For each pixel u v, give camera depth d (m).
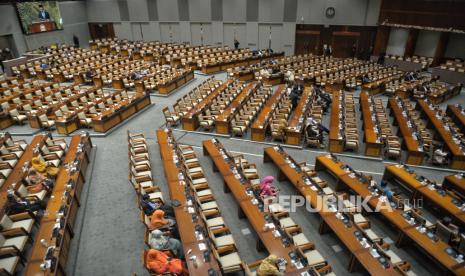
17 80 26.69
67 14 43.41
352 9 37.53
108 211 11.89
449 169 15.24
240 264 8.91
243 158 14.91
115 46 40.19
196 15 42.91
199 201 11.17
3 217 9.91
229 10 41.47
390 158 16.28
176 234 10.20
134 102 21.03
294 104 22.45
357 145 16.59
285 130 17.22
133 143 15.84
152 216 10.28
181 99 21.66
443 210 11.12
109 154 16.14
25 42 37.72
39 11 38.91
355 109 22.81
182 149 15.33
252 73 29.73
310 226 11.22
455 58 34.28
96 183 13.61
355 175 12.54
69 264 9.61
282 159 13.89
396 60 35.12
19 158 14.29
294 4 39.03
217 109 20.84
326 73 29.06
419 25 33.16
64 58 33.88
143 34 46.31
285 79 29.06
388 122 19.23
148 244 9.38
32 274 8.22
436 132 18.77
